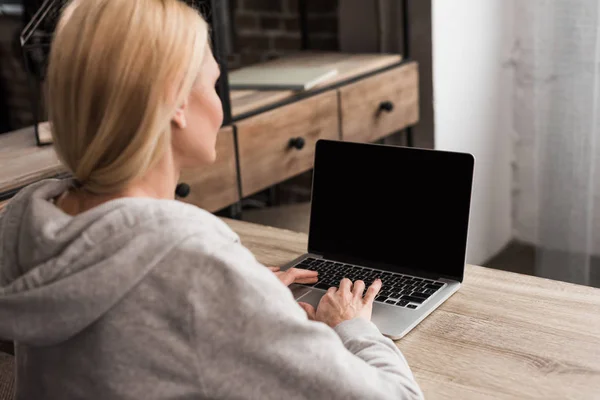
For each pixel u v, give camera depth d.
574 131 3.10
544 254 3.29
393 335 1.18
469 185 1.35
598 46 2.96
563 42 3.04
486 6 3.22
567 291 1.31
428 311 1.25
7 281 0.89
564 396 1.02
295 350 0.85
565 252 3.23
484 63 3.25
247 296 0.83
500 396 1.03
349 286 1.23
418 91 3.02
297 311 0.88
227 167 2.24
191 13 0.90
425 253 1.39
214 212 2.41
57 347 0.85
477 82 3.24
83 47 0.85
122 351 0.81
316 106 2.54
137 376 0.81
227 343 0.82
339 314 1.15
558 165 3.18
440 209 1.38
